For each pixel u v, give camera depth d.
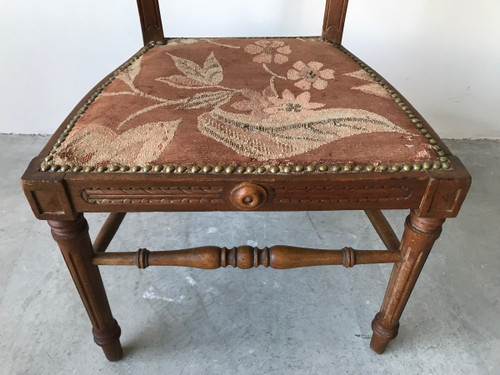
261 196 0.51
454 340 0.80
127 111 0.58
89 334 0.80
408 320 0.83
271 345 0.79
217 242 0.99
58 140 0.54
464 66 1.18
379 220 0.74
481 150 1.29
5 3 1.08
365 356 0.77
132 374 0.74
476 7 1.07
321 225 1.04
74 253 0.58
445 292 0.88
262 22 1.11
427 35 1.12
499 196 1.13
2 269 0.91
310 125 0.56
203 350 0.78
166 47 0.77
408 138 0.55
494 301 0.87
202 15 1.09
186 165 0.51
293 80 0.67
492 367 0.76
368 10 1.08
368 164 0.52
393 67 1.18
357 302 0.86
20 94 1.25
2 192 1.11
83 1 1.08
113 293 0.87
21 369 0.74
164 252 0.61
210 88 0.64
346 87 0.66
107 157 0.51
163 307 0.85
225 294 0.88
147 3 0.77
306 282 0.90
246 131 0.55
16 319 0.82
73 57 1.18
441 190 0.52
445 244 0.99
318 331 0.81
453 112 1.27
